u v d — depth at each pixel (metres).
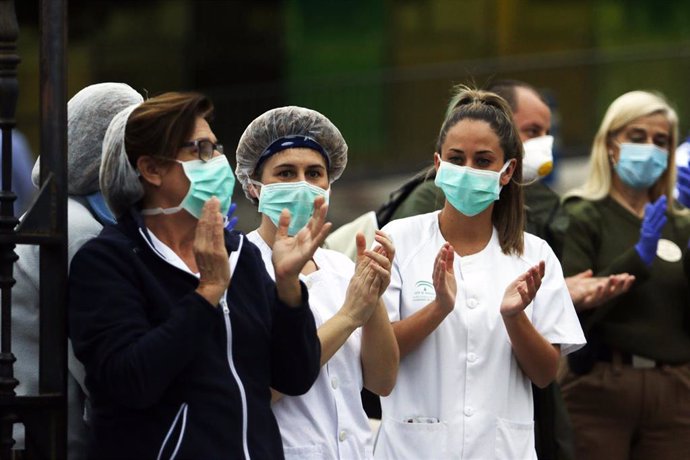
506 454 13.18
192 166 10.62
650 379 16.56
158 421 10.27
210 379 10.35
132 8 47.41
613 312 16.59
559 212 16.25
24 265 11.70
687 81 48.34
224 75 48.34
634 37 49.22
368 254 12.19
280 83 47.94
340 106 47.72
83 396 11.76
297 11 48.50
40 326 10.44
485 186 13.21
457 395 13.14
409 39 48.69
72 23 46.78
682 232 17.16
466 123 13.32
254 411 10.54
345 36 48.44
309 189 12.45
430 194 15.06
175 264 10.54
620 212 17.16
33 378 11.67
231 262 10.77
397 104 47.84
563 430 14.83
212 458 10.23
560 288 13.65
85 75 47.12
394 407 13.29
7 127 10.47
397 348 12.72
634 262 16.39
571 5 49.22
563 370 17.02
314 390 12.27
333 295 12.77
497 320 13.26
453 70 48.06
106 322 10.18
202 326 10.06
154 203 10.76
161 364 9.93
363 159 47.44
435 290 12.90
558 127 44.47
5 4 10.48
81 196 12.28
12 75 10.49
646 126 17.08
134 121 10.59
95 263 10.36
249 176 12.81
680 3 48.91
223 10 48.25
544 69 48.56
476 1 48.97
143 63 47.66
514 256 13.59
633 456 16.94
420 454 13.12
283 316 10.76
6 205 10.45
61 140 10.45
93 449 10.47
